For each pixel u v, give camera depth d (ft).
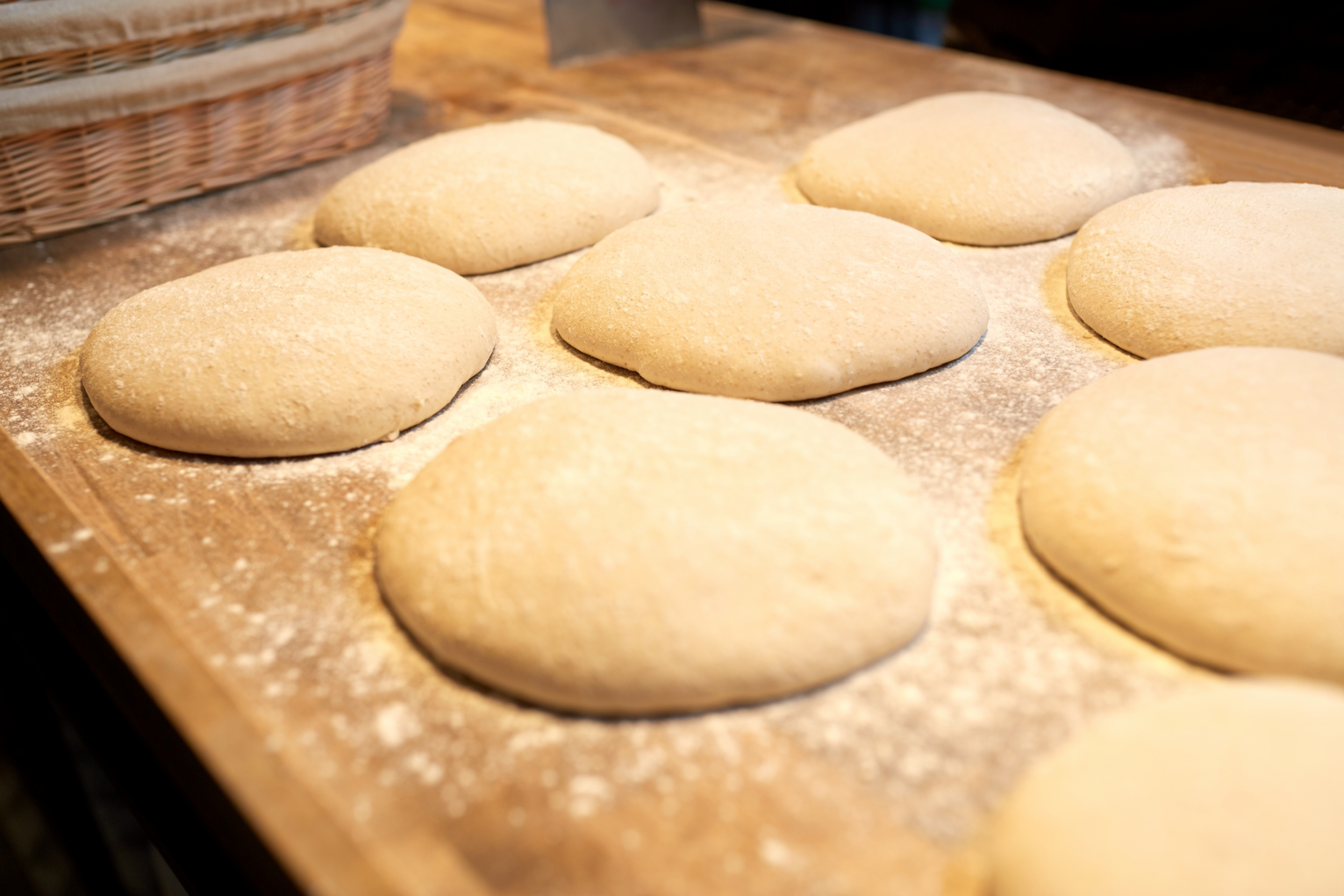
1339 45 2.74
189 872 1.81
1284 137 2.75
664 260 2.15
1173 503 1.63
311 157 2.84
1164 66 3.08
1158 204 2.27
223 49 2.52
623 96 3.21
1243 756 1.36
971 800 1.45
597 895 1.38
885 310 2.03
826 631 1.56
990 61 3.32
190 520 1.83
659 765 1.50
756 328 2.00
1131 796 1.34
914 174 2.47
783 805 1.45
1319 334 1.94
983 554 1.74
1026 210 2.39
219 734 1.47
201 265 2.43
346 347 1.97
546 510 1.65
